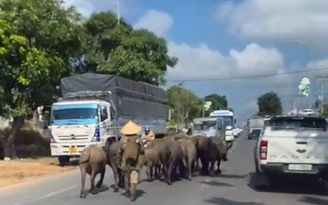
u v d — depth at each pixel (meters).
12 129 28.94
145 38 45.25
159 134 35.59
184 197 14.10
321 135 14.30
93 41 46.69
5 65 27.48
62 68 29.92
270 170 14.55
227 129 36.62
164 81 45.00
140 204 12.93
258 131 17.25
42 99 29.27
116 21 47.31
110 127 26.08
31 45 28.59
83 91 27.25
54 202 13.34
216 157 19.62
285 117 16.62
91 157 14.44
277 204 13.05
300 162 14.36
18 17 27.73
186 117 81.56
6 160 27.62
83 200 13.62
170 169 17.20
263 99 104.44
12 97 28.31
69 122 24.83
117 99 27.41
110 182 17.69
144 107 32.41
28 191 15.76
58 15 30.06
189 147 18.44
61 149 24.78
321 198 14.13
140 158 13.61
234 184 17.06
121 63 43.75
